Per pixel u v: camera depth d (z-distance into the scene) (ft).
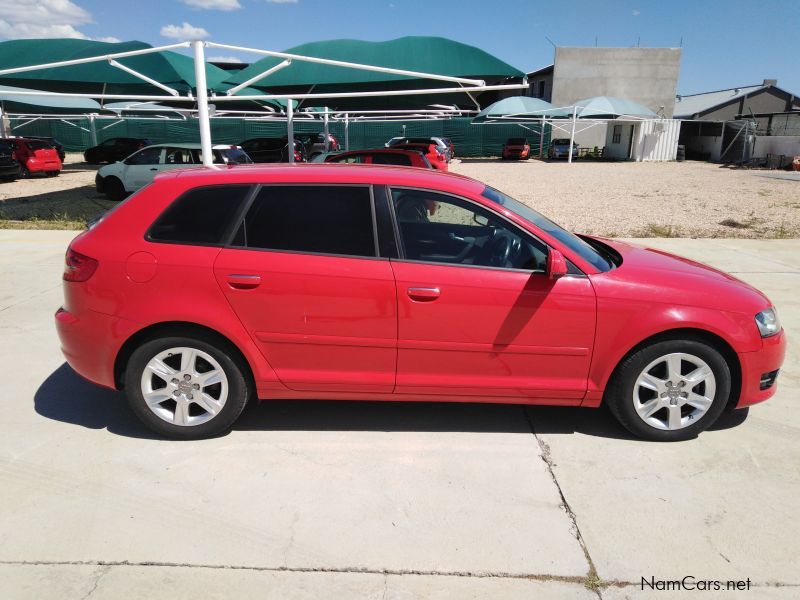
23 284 22.33
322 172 11.38
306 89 31.45
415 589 7.90
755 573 8.25
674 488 10.16
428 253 11.02
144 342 10.94
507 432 12.02
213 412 11.30
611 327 10.90
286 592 7.82
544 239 11.08
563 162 123.03
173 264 10.75
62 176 74.74
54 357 15.51
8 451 11.03
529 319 10.87
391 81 31.30
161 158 51.44
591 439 11.76
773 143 108.78
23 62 31.45
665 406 11.42
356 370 11.22
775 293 22.08
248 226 11.00
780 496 9.95
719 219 44.98
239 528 9.02
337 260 10.85
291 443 11.48
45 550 8.47
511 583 8.04
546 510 9.55
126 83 31.94
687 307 10.87
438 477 10.41
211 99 31.40
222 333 10.80
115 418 12.35
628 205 54.29
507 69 28.68
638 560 8.48
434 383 11.23
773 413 12.88
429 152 58.85
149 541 8.70
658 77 150.20
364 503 9.66
